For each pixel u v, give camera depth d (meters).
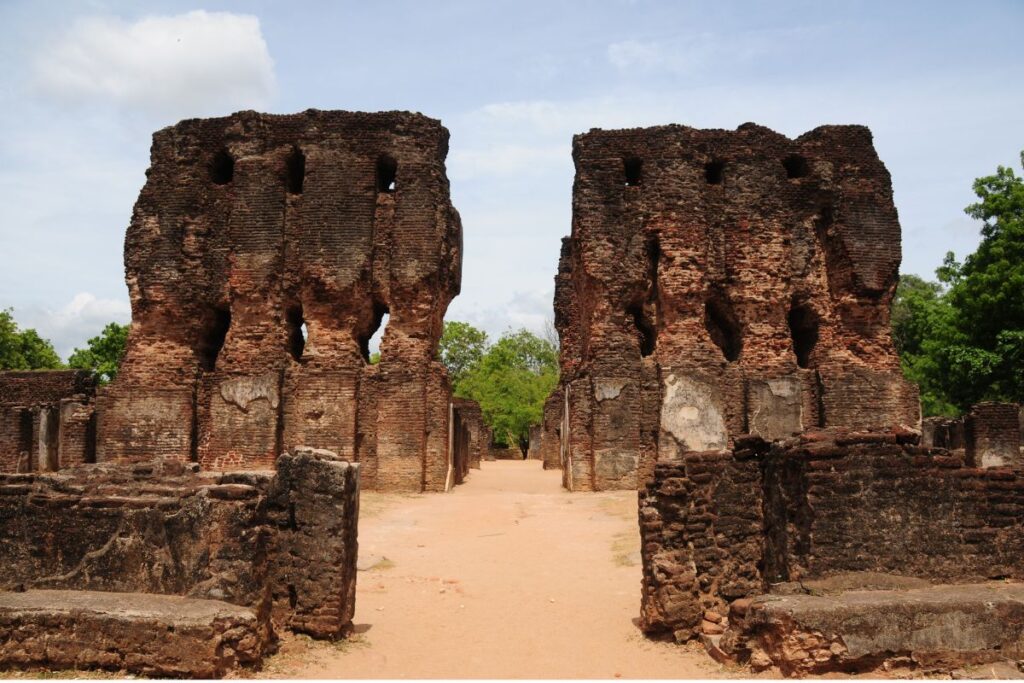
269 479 9.45
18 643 7.71
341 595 9.27
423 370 24.33
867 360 25.31
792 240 26.03
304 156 25.59
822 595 8.20
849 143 26.41
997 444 26.89
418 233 24.89
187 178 26.06
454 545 16.09
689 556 9.63
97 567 8.75
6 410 28.86
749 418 24.44
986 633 7.74
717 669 8.23
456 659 8.88
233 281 25.27
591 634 9.96
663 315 25.00
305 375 24.33
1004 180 35.12
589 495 22.84
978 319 33.88
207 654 7.57
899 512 8.77
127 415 24.97
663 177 25.45
